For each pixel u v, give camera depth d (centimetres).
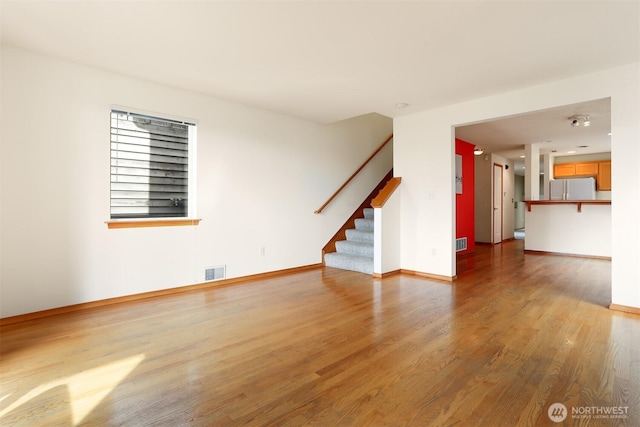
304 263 490
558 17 219
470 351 221
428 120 438
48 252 285
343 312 300
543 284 399
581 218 599
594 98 310
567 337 242
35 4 206
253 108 423
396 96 380
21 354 216
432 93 369
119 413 157
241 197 413
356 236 536
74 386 180
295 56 279
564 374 190
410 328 262
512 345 229
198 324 270
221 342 236
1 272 265
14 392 174
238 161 409
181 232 363
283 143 458
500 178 817
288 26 232
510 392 174
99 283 312
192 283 373
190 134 375
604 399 166
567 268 495
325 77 324
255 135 425
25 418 153
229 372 195
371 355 216
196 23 229
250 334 250
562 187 744
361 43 256
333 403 165
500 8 210
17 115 269
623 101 295
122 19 224
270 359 211
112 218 326
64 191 292
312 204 500
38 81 278
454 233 425
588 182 710
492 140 636
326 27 233
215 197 388
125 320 277
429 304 322
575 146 696
